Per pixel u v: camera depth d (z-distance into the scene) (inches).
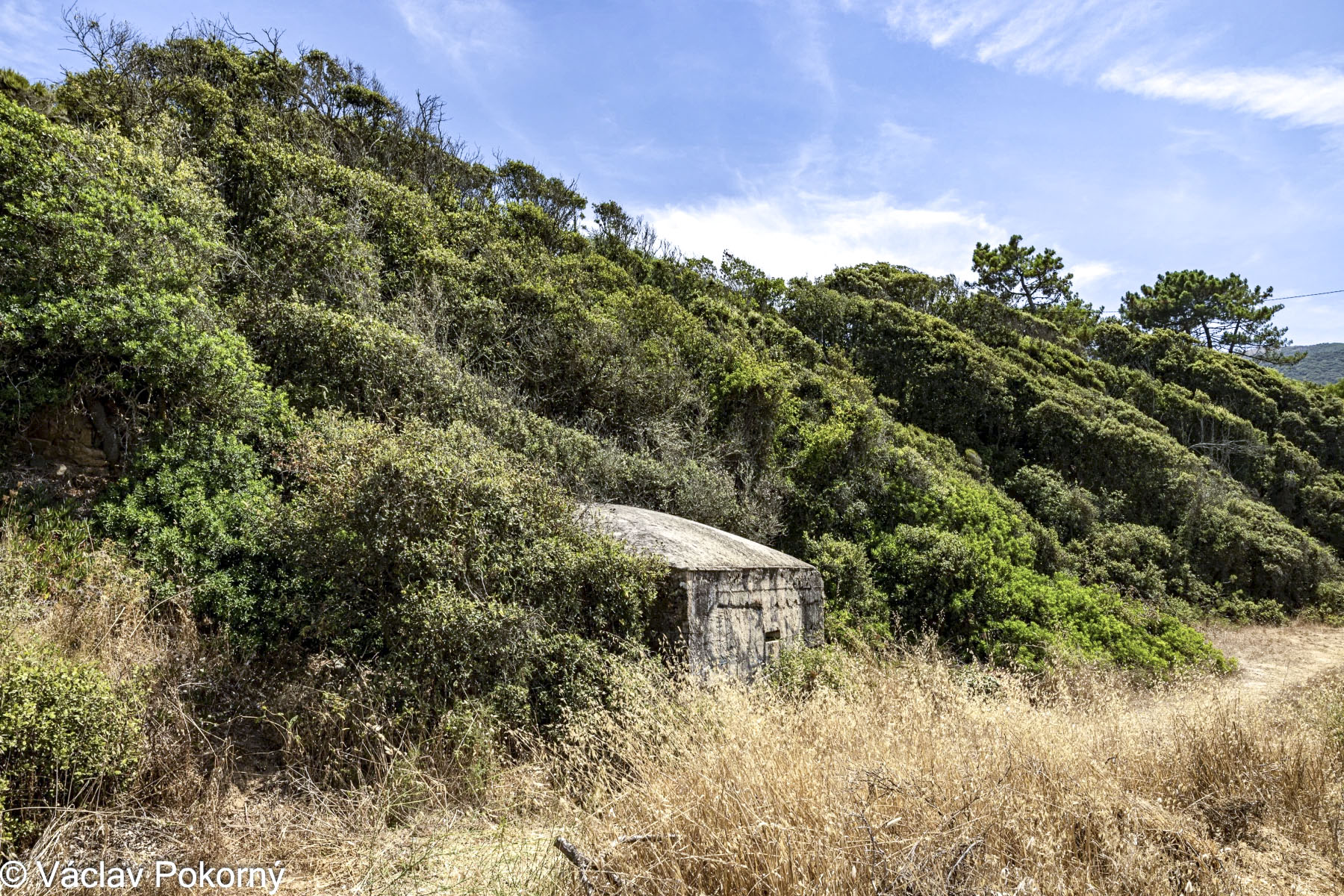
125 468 255.9
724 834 129.0
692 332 575.2
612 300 554.3
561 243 703.1
